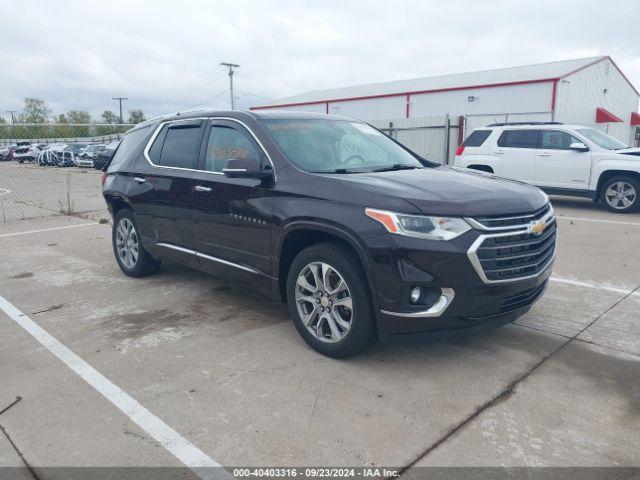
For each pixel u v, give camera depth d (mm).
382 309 3498
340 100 31359
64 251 7777
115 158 6406
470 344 4156
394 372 3695
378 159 4723
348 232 3566
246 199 4328
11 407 3312
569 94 23969
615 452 2787
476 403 3279
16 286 5949
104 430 3047
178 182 5090
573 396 3355
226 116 4863
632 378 3588
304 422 3088
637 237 8250
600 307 5012
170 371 3764
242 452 2820
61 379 3670
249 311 5000
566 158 11531
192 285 5871
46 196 15930
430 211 3389
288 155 4250
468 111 25844
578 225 9430
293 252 4207
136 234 5961
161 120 5785
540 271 3781
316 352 4027
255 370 3754
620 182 10961
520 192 3885
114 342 4297
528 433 2961
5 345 4270
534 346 4113
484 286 3434
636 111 32625
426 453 2791
